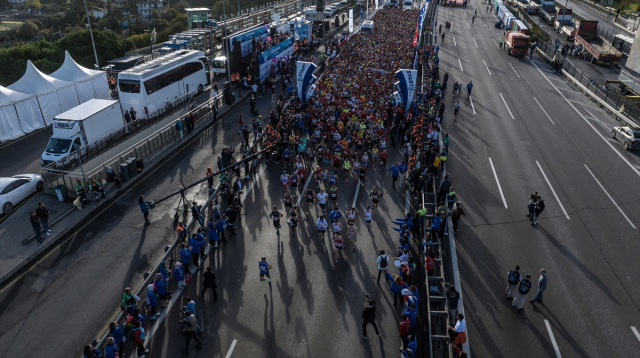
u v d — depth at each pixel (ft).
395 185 88.22
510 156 99.60
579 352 50.06
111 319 54.65
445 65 176.04
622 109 121.19
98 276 62.28
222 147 105.29
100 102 100.99
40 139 110.01
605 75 161.79
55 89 119.03
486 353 49.80
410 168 85.51
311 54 202.39
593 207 79.77
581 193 84.48
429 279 59.16
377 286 60.49
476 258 66.18
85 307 56.59
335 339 51.52
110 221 75.92
